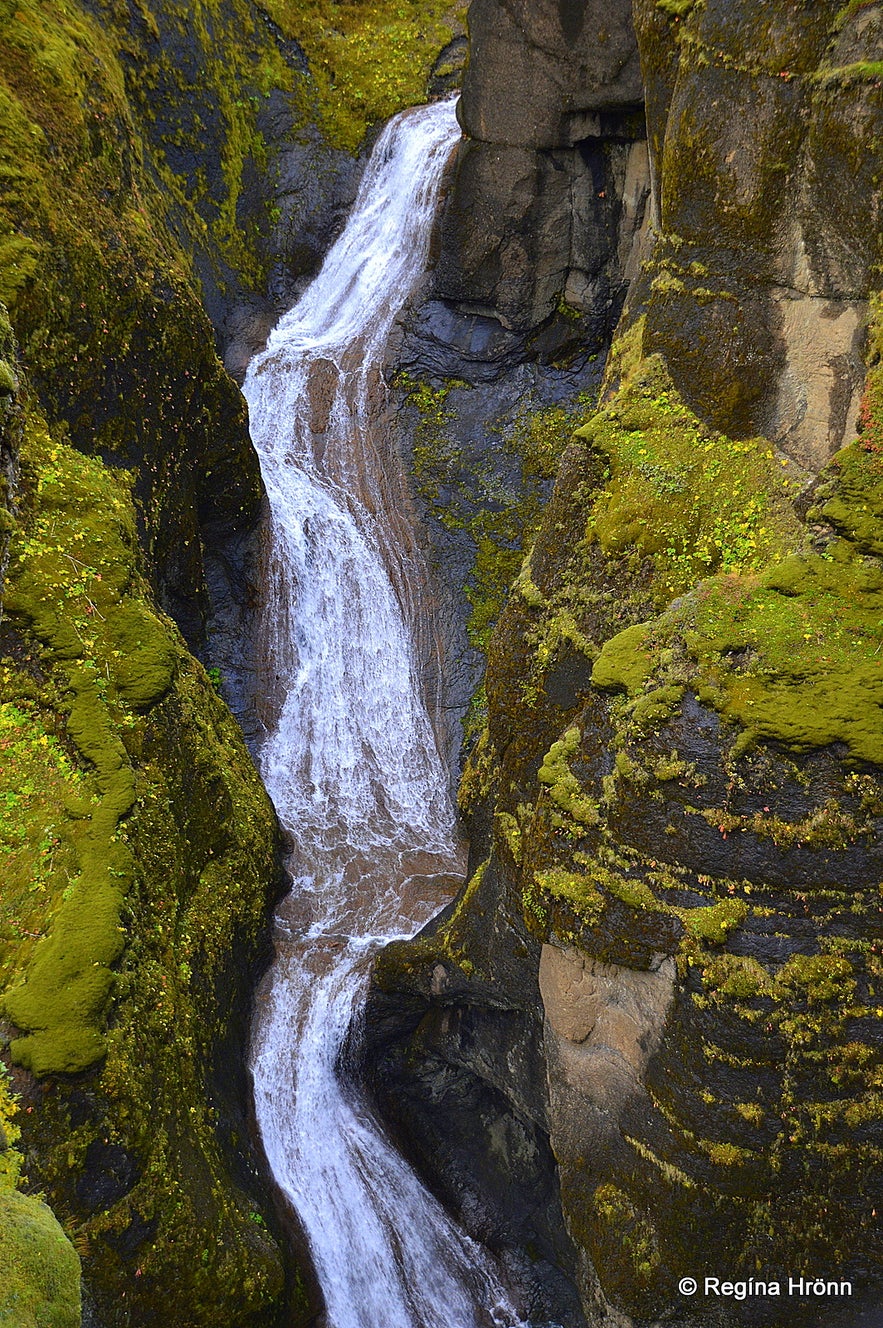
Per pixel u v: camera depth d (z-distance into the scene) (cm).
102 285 937
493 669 861
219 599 1197
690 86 750
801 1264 659
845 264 695
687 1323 700
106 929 669
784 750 620
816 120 686
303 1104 906
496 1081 903
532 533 1305
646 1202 696
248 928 919
